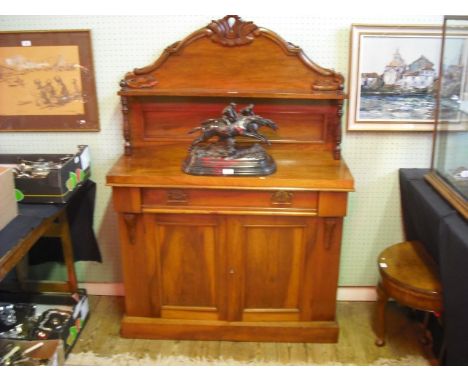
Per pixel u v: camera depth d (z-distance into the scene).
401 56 2.14
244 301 2.18
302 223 2.02
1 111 2.30
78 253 2.44
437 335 2.15
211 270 2.13
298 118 2.21
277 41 2.07
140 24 2.14
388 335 2.31
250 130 2.00
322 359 2.14
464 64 1.92
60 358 2.02
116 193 1.98
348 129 2.25
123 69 2.22
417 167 2.33
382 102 2.21
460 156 1.94
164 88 2.14
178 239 2.08
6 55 2.21
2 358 1.92
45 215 1.89
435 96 2.18
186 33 2.15
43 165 2.17
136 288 2.19
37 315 2.26
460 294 1.66
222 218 2.02
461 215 1.81
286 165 2.07
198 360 2.12
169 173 1.96
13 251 1.68
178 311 2.22
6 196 1.77
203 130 2.01
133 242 2.09
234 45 2.08
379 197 2.40
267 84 2.13
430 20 2.10
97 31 2.16
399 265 2.05
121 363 2.11
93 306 2.53
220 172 1.92
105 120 2.30
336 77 2.08
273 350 2.19
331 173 1.98
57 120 2.31
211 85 2.15
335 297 2.16
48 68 2.22
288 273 2.12
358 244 2.49
